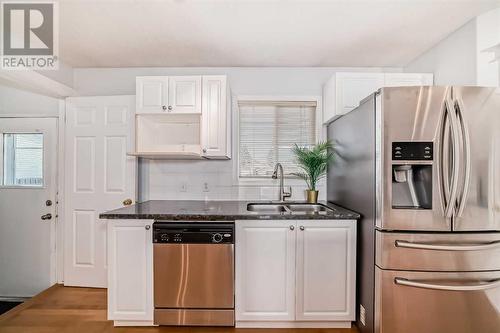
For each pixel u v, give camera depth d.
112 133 2.80
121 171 2.79
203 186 2.95
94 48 2.51
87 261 2.81
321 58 2.74
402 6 1.88
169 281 2.04
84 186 2.83
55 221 2.97
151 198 2.96
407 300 1.73
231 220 2.04
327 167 2.92
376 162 1.78
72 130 2.85
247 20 2.05
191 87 2.57
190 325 2.07
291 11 1.94
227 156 2.66
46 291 2.74
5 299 3.00
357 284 2.08
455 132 1.63
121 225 2.08
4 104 2.99
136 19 2.03
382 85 2.46
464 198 1.65
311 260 2.04
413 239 1.72
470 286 1.68
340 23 2.09
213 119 2.57
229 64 2.90
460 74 2.16
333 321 2.07
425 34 2.26
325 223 2.04
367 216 1.92
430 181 1.71
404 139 1.70
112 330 2.07
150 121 2.80
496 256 1.71
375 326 1.79
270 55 2.68
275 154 2.97
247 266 2.04
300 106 2.98
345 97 2.47
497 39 1.96
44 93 2.86
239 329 2.06
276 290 2.05
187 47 2.50
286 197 2.94
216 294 2.04
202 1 1.82
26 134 3.01
